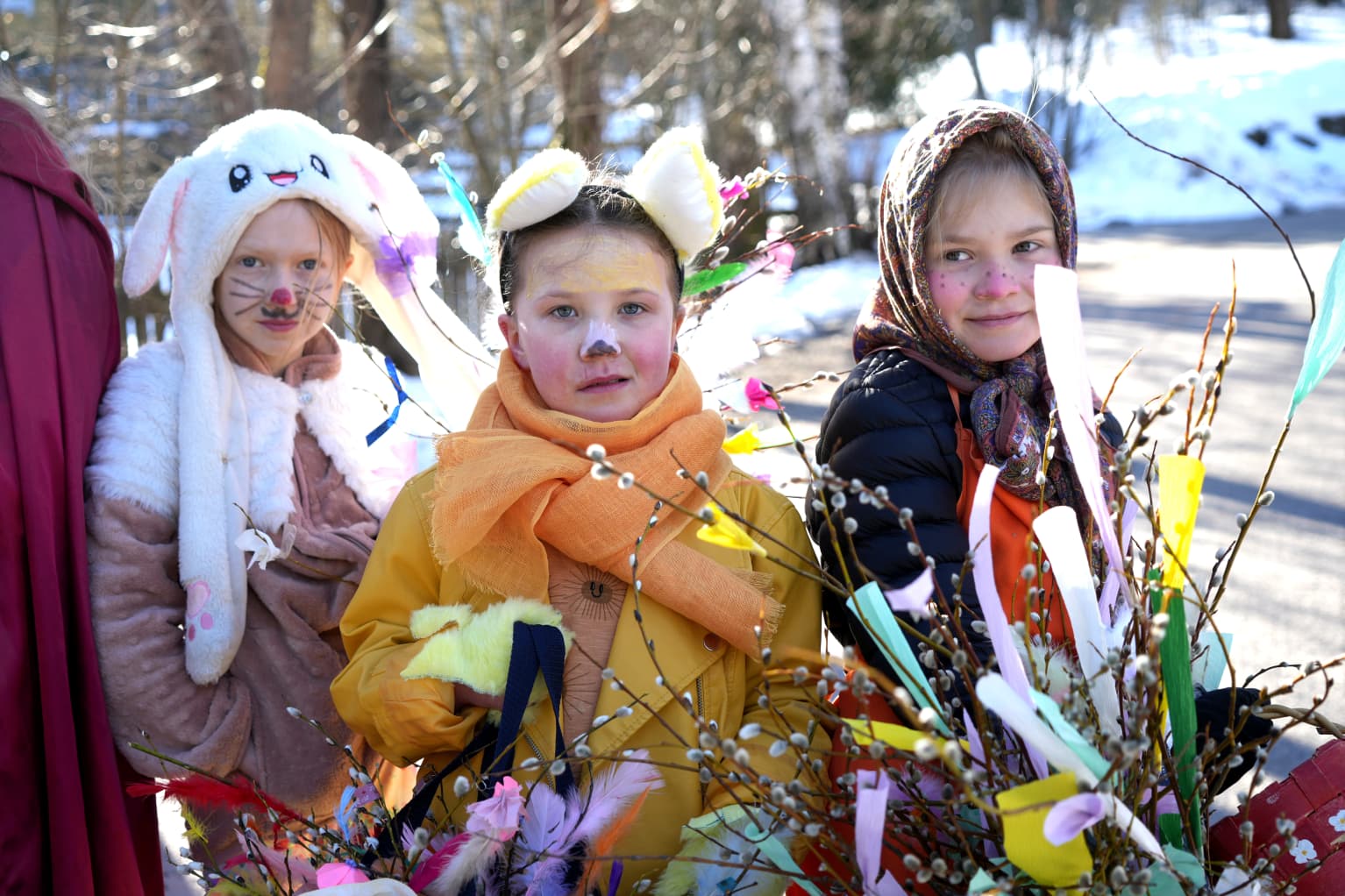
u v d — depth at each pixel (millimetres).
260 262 2154
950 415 1965
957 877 1382
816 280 11789
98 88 8133
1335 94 20688
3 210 2025
